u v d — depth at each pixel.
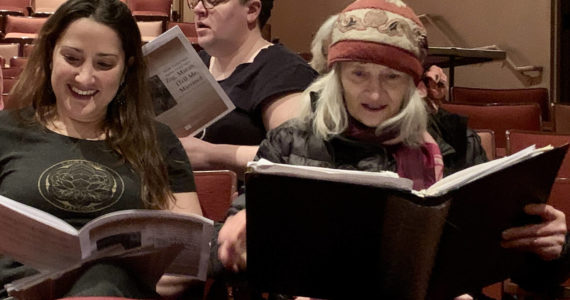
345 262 1.06
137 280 1.14
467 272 1.12
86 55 1.35
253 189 1.01
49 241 1.10
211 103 1.76
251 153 1.81
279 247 1.06
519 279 1.28
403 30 1.37
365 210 1.02
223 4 1.92
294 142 1.44
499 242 1.14
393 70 1.38
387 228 1.03
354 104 1.41
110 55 1.36
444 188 1.02
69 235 1.08
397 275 1.04
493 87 6.21
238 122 1.92
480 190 1.05
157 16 7.59
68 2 1.36
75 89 1.36
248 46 2.00
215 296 1.42
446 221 1.03
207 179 1.64
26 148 1.38
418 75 1.41
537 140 2.42
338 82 1.43
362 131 1.42
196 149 1.79
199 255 1.20
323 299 1.13
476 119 3.56
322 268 1.07
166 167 1.48
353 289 1.08
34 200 1.31
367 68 1.38
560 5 5.66
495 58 4.71
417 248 1.02
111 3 1.38
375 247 1.04
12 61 4.55
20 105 1.43
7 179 1.35
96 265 1.07
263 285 1.10
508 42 6.05
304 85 1.89
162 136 1.51
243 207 1.38
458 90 4.48
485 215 1.08
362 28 1.36
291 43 8.55
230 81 1.97
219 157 1.81
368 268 1.06
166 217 1.13
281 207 1.02
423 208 1.00
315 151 1.42
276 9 8.78
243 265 1.28
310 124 1.46
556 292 1.31
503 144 3.48
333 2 7.78
